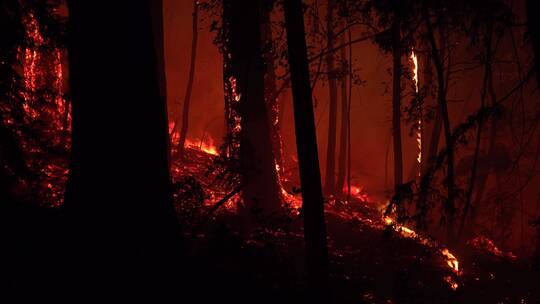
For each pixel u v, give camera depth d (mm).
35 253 7906
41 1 12039
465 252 17172
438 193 12461
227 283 8758
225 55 14039
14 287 7188
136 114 7586
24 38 11406
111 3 7465
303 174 8508
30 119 12211
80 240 7410
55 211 10102
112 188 7480
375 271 12844
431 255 14469
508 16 12531
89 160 7520
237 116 13641
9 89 11219
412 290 12281
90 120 7508
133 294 7324
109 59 7457
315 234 8539
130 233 7473
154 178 7738
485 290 14141
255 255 10164
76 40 7535
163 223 7754
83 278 7273
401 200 12070
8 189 10281
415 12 13656
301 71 8406
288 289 9453
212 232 10352
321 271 8570
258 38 13797
